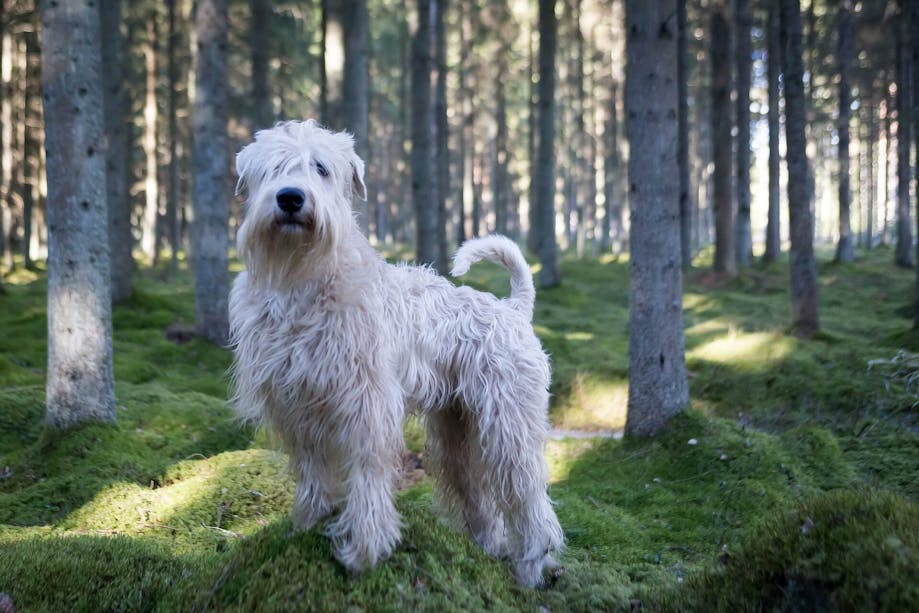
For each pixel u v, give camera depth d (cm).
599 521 497
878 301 1709
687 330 1305
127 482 512
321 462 306
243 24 2041
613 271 2356
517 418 339
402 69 2977
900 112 2320
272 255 278
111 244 1371
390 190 4638
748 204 2233
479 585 302
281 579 276
